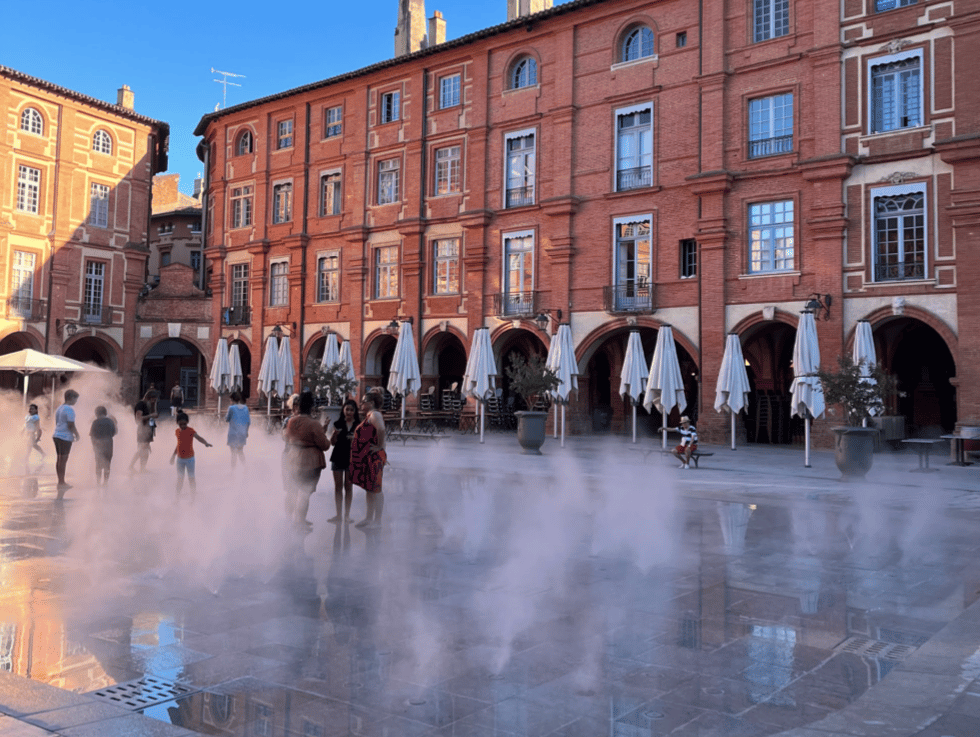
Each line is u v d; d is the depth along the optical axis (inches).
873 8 928.3
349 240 1373.0
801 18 976.3
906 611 259.4
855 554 349.1
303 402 406.3
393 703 181.3
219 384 1277.1
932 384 1040.8
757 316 987.3
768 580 300.2
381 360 1385.3
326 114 1437.0
